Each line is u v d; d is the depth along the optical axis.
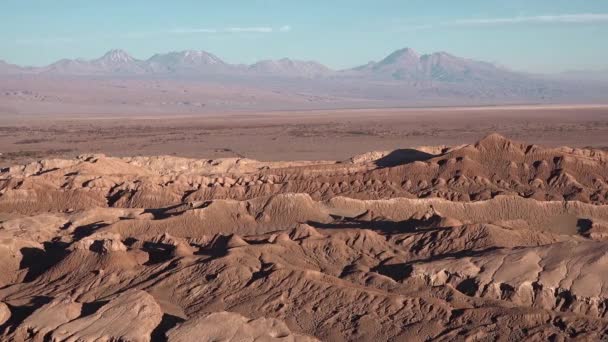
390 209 139.25
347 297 90.69
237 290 96.00
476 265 97.88
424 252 111.06
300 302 91.75
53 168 183.12
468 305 90.25
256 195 159.25
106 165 178.62
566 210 136.38
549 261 95.56
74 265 108.75
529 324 81.38
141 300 84.44
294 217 134.62
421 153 189.62
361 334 84.38
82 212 138.38
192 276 100.88
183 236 128.88
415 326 83.75
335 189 162.50
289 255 109.38
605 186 163.00
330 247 111.94
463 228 113.50
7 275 111.38
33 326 82.94
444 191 159.38
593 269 92.25
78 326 80.88
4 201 154.62
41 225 132.12
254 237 118.56
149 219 134.62
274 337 75.88
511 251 99.62
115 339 78.31
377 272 105.44
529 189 162.12
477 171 167.38
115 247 109.00
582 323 81.25
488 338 80.00
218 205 136.50
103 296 99.31
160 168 194.50
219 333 76.00
